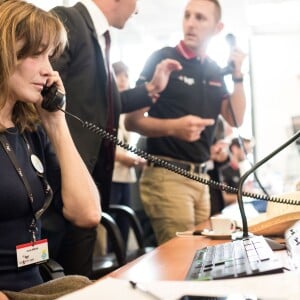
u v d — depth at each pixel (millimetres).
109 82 1960
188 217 2307
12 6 1236
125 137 3047
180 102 2461
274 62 5824
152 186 2361
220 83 2648
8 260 1152
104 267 1944
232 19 5449
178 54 2477
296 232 1027
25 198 1188
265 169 4191
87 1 1936
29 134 1360
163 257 1064
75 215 1426
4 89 1229
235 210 1930
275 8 5238
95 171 1969
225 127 3254
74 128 1774
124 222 2543
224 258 869
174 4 4914
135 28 5539
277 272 726
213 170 2797
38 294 1047
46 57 1316
